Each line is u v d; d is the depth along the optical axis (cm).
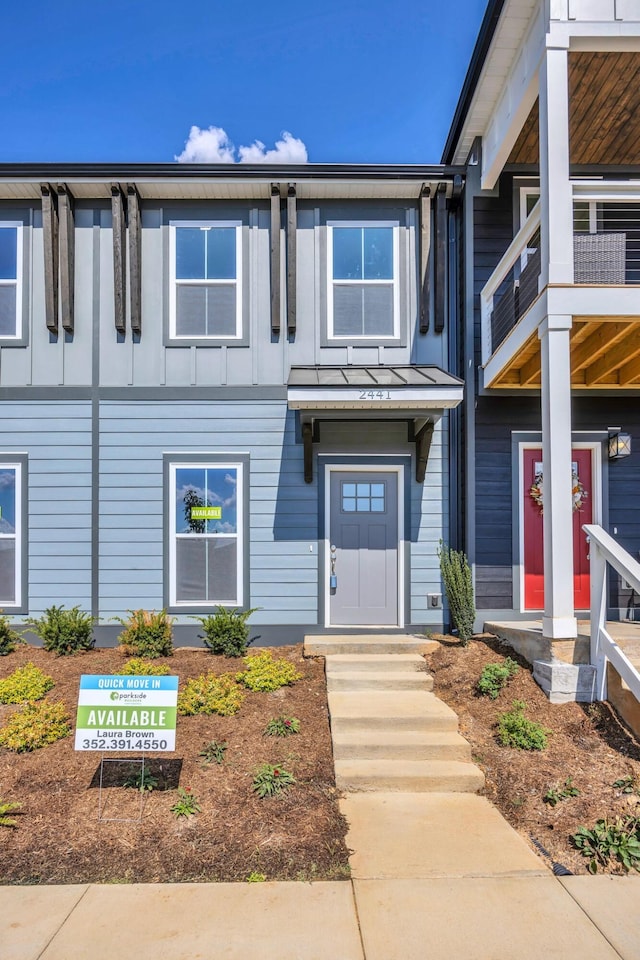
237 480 758
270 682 582
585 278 608
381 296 772
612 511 744
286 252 761
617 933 286
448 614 750
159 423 760
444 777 436
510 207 746
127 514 754
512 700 536
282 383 762
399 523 762
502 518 734
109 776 425
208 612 746
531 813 397
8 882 325
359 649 675
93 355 761
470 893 317
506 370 671
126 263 766
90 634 713
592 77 616
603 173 762
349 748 466
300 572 753
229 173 730
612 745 469
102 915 297
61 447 758
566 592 547
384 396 642
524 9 587
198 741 477
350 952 272
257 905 306
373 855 352
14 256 765
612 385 721
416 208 774
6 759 446
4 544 756
